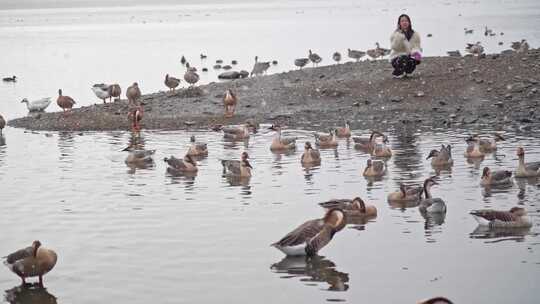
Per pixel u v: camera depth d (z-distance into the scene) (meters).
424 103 34.62
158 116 35.56
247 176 23.58
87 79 54.94
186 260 15.98
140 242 17.22
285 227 18.05
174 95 38.97
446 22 102.69
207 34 101.81
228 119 34.53
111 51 79.88
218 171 24.67
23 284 15.06
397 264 15.48
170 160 24.75
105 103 38.94
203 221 18.73
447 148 24.56
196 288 14.47
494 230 17.62
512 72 36.97
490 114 32.44
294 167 24.98
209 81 52.09
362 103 35.50
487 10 136.50
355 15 141.38
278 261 15.84
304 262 15.77
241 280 14.81
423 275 14.81
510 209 18.33
